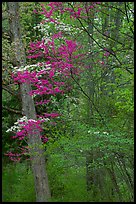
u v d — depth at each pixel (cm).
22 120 910
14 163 1462
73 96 1250
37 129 1037
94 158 923
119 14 958
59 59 904
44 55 966
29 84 1212
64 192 1185
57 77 984
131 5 949
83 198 1077
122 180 998
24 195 1255
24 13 1280
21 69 879
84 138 852
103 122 893
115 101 949
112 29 966
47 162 1247
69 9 837
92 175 1092
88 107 1030
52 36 955
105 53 964
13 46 1159
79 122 1002
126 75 886
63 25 917
